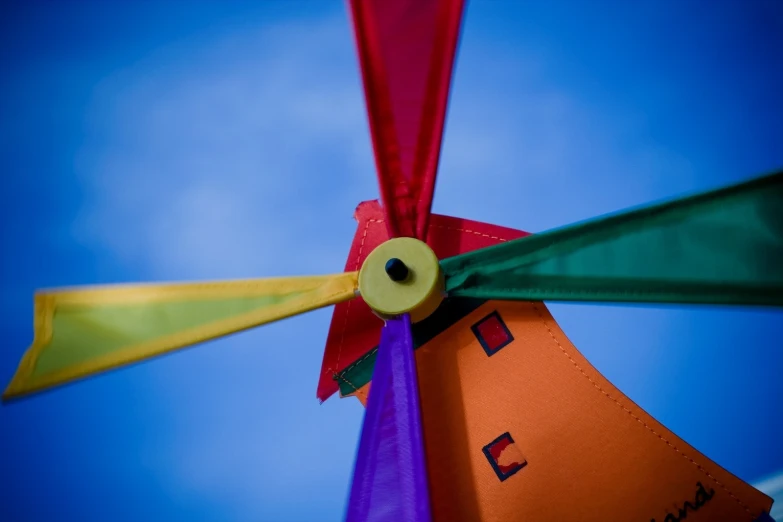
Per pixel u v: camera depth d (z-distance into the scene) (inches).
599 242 14.0
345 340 16.1
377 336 16.2
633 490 13.9
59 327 15.4
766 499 13.5
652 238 13.7
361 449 14.1
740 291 13.1
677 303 13.4
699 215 13.5
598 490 14.0
